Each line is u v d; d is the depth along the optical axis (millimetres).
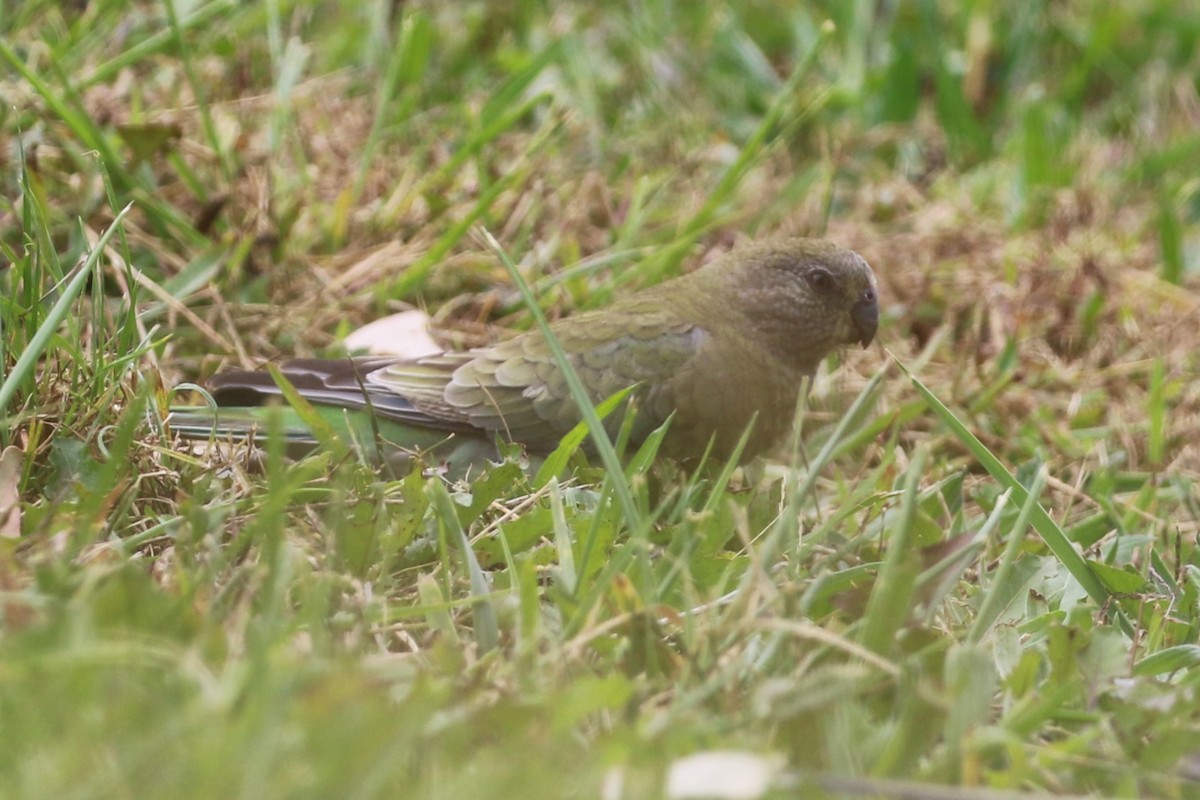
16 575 5605
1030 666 5578
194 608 5504
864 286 9531
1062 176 13328
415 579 6469
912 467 5766
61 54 10820
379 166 11336
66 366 7617
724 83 14227
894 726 5098
